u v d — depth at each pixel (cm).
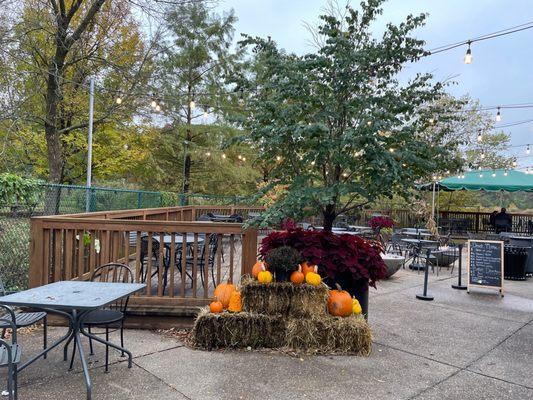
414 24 424
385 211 1427
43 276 421
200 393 274
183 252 417
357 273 394
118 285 321
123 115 1142
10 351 230
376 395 278
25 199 498
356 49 435
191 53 1420
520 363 343
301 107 402
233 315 357
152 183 1662
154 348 356
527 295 615
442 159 418
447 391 288
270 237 405
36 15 935
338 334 354
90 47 1112
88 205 637
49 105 1012
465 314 493
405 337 402
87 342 367
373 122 367
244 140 431
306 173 450
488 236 909
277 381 296
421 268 821
